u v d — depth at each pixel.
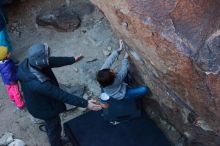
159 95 4.87
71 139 5.47
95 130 5.47
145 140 5.36
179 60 3.48
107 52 6.52
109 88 5.01
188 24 3.37
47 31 6.94
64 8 7.04
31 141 5.73
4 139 5.74
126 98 5.24
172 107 4.75
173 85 3.96
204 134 4.54
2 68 5.57
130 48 4.60
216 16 3.26
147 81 4.95
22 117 5.95
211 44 3.26
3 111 6.06
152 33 3.57
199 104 3.79
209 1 3.29
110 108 5.30
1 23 5.83
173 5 3.46
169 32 3.43
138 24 3.69
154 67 4.05
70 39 6.79
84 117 5.61
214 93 3.41
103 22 6.86
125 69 5.09
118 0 3.80
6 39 6.02
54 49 6.71
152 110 5.62
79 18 6.90
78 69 6.36
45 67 4.42
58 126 5.09
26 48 6.79
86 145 5.37
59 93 4.41
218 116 3.68
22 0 7.19
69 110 5.88
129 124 5.49
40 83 4.33
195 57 3.33
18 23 7.09
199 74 3.40
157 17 3.51
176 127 5.31
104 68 5.13
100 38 6.70
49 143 5.68
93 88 6.10
